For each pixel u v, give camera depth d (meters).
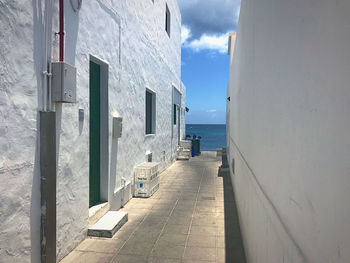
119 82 5.75
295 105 1.41
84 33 4.25
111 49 5.30
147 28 7.86
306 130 1.23
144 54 7.57
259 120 2.66
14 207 2.75
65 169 3.75
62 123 3.67
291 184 1.46
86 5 4.32
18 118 2.81
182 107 16.02
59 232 3.62
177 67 13.62
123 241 4.30
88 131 4.44
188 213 5.68
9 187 2.69
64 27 3.69
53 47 3.43
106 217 4.98
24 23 2.90
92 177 5.02
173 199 6.75
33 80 3.04
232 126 8.32
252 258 2.96
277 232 1.75
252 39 3.29
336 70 0.93
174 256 3.83
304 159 1.25
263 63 2.44
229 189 7.83
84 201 4.32
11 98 2.72
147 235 4.54
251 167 3.24
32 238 3.04
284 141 1.63
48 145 3.19
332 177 0.95
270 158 2.05
